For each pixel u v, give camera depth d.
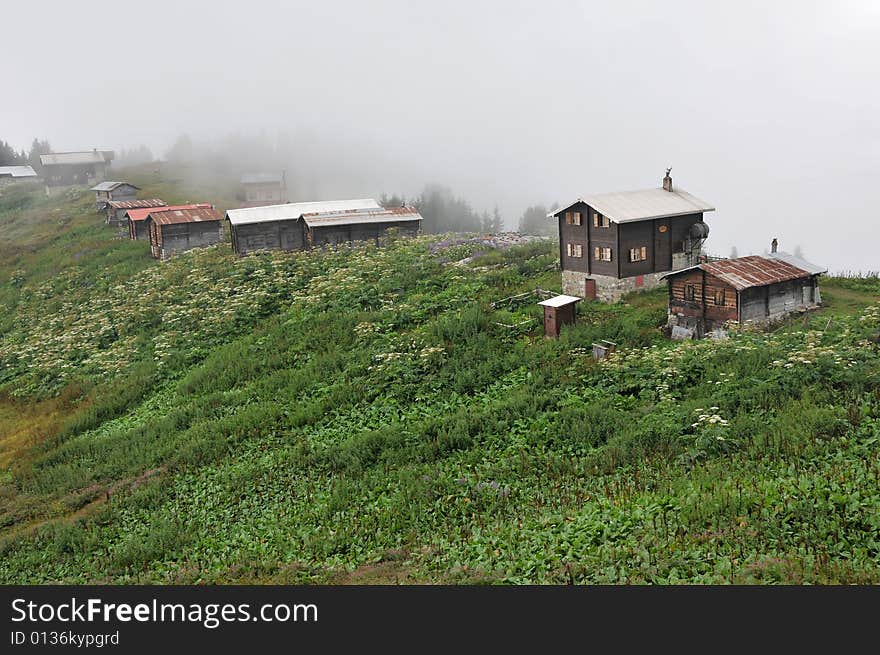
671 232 49.56
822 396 29.41
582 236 49.62
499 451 31.28
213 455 36.09
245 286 60.94
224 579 25.05
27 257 92.25
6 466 41.31
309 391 41.25
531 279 54.75
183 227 80.12
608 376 36.41
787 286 41.25
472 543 24.05
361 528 27.03
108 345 57.22
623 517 23.38
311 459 33.59
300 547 26.72
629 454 28.52
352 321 49.69
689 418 30.03
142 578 26.45
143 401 46.56
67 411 47.50
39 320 68.38
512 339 43.03
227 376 45.56
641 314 44.72
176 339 53.75
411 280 56.88
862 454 24.33
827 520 20.55
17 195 142.25
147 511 32.38
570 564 21.30
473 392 37.91
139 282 70.38
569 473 28.23
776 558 19.58
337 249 71.69
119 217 99.50
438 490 28.77
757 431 28.14
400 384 39.31
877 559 18.72
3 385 54.84
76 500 34.75
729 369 34.00
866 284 46.56
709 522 22.00
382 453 32.81
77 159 150.00
